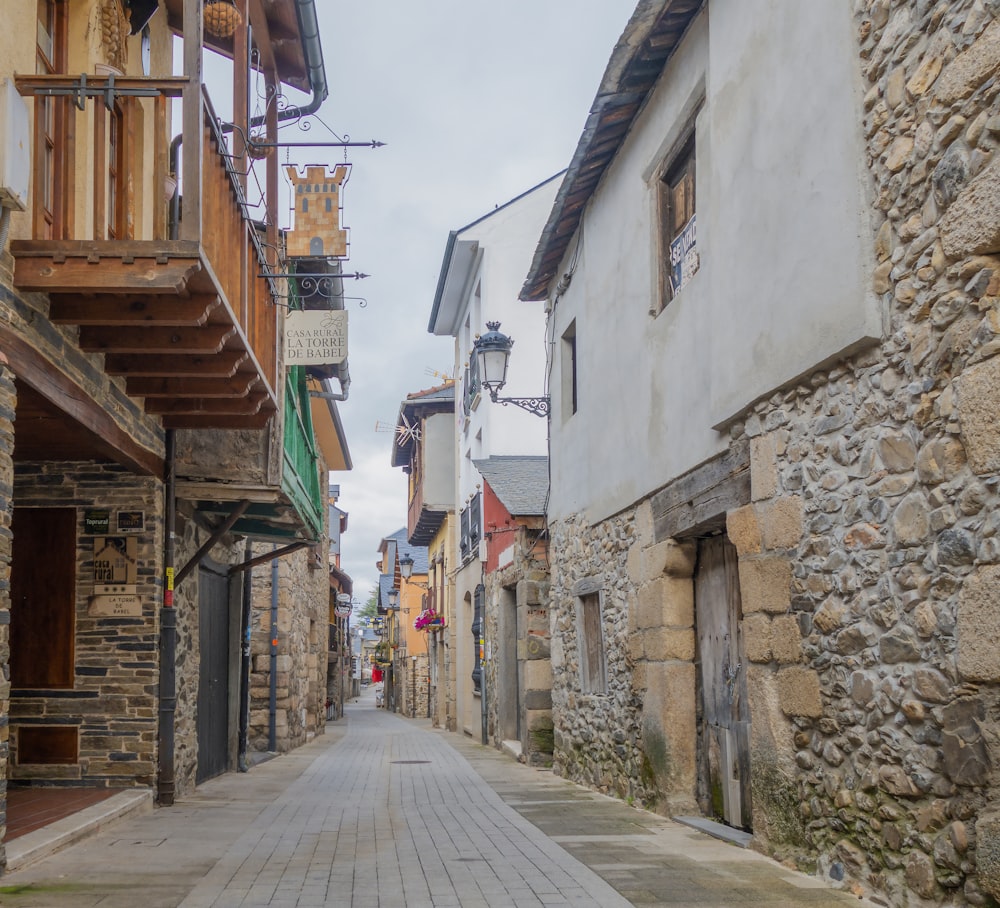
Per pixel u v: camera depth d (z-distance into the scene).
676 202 8.29
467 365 20.58
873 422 4.85
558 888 5.11
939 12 4.30
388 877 5.44
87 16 6.52
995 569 3.89
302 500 10.89
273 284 8.59
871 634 4.82
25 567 8.24
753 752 6.05
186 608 9.38
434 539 27.91
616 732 9.45
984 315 4.00
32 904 4.73
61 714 8.16
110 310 5.83
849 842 5.04
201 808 8.32
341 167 8.85
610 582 9.73
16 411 6.08
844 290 5.00
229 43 9.46
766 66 5.96
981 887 3.96
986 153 3.98
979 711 4.01
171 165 8.53
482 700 18.27
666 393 7.96
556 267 12.21
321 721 23.47
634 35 7.57
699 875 5.41
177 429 8.58
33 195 5.48
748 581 6.07
